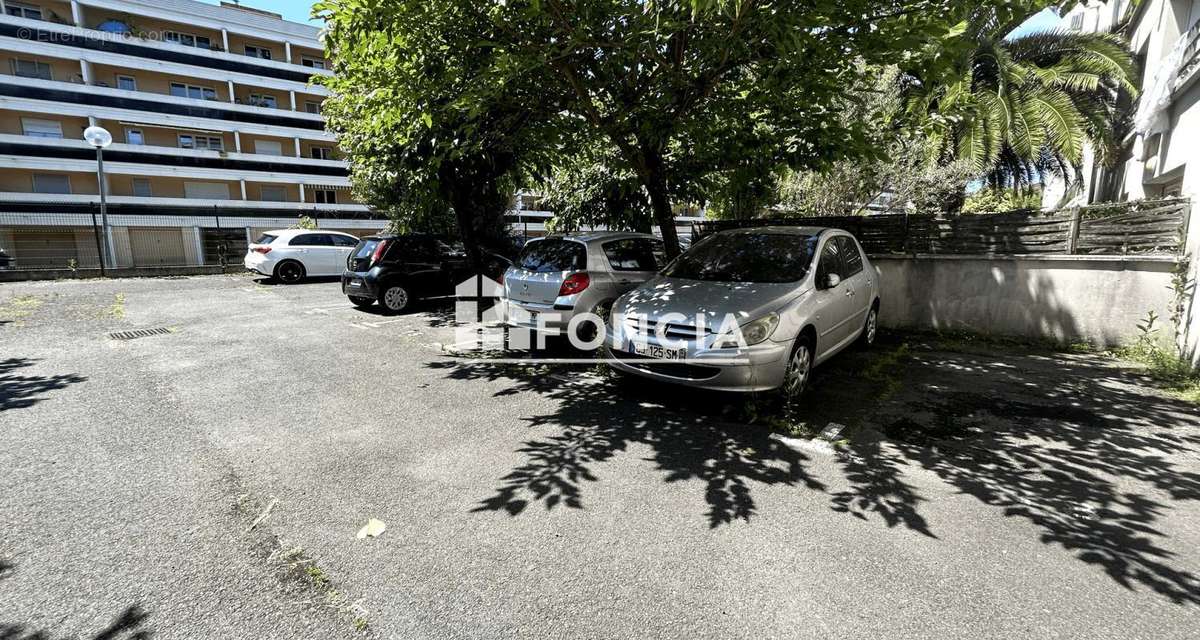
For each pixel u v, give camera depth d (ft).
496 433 13.47
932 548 8.59
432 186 27.32
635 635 6.79
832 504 10.00
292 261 47.52
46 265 52.34
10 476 10.97
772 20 14.99
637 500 10.18
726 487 10.68
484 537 8.96
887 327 25.99
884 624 6.95
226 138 114.42
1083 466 11.43
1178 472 11.09
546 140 25.50
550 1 16.19
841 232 20.42
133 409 15.03
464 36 18.17
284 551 8.57
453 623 7.03
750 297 15.29
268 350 22.16
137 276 51.93
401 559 8.38
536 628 6.93
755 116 24.72
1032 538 8.86
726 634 6.80
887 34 15.70
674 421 14.26
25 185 94.63
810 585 7.72
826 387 16.94
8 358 20.54
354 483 10.82
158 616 7.13
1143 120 27.66
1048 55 40.47
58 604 7.32
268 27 116.06
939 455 12.07
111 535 8.93
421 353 21.79
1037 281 22.13
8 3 95.09
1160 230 19.39
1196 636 6.72
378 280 30.40
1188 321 18.15
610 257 21.35
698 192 30.37
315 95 123.44
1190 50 23.06
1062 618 7.04
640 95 21.84
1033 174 52.75
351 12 15.85
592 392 16.72
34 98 92.63
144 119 102.22
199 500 10.11
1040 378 17.62
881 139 23.70
